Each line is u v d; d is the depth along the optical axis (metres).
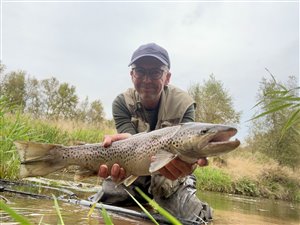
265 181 3.94
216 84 6.79
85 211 0.74
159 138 0.66
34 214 0.63
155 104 1.03
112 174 0.71
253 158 4.58
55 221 0.58
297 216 1.39
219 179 3.06
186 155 0.62
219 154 0.59
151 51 1.00
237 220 0.96
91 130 3.19
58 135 2.40
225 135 0.59
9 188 0.95
